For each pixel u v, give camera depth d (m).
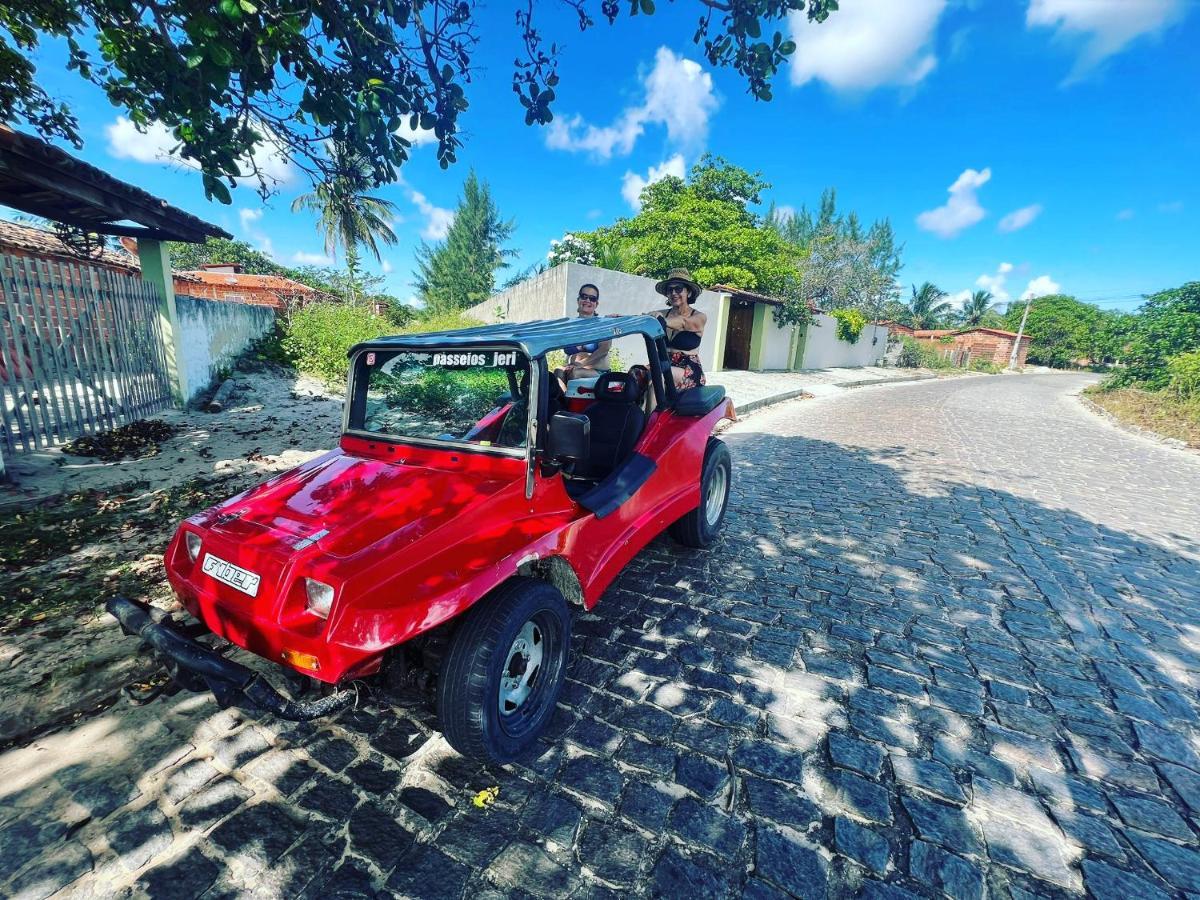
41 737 2.34
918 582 4.11
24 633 2.99
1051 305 62.16
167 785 2.13
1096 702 2.77
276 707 1.92
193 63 2.44
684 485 3.96
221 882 1.77
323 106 3.17
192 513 4.65
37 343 6.00
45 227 12.93
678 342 4.00
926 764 2.33
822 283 32.16
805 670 2.98
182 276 22.08
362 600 1.86
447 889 1.76
